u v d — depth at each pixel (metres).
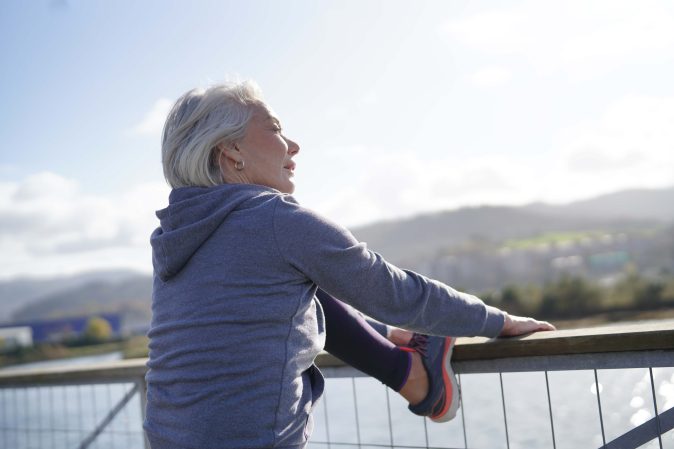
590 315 41.62
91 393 2.28
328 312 1.48
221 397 1.17
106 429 2.21
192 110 1.33
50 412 2.42
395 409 1.62
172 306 1.25
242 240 1.21
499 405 1.45
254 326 1.19
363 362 1.49
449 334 1.35
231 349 1.18
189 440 1.17
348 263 1.21
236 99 1.34
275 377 1.19
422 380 1.50
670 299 41.09
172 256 1.24
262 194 1.26
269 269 1.21
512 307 43.00
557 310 43.19
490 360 1.49
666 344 1.18
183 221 1.26
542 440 1.37
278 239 1.21
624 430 1.26
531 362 1.41
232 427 1.16
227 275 1.20
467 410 1.51
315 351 1.28
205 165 1.30
